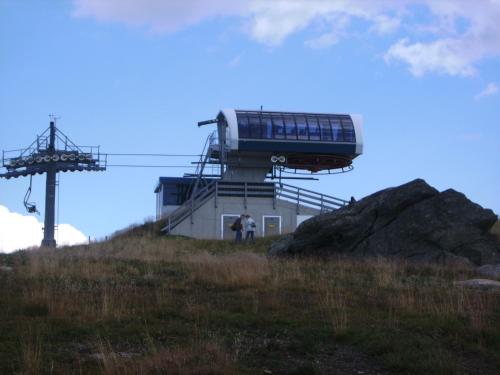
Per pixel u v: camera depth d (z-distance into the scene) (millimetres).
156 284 14531
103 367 7566
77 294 12305
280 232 45219
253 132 53469
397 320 10602
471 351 9039
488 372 8250
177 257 24953
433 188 24344
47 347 8508
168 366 7543
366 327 10039
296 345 8906
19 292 12891
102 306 10984
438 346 9047
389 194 24250
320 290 14070
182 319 10586
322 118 55219
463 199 24234
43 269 16625
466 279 17922
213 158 55844
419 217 23797
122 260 21281
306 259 23031
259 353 8648
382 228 24094
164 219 47719
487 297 13234
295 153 55000
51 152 50594
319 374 7820
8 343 8555
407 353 8508
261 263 18312
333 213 24734
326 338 9508
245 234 38281
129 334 9367
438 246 23328
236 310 11453
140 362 7633
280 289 14180
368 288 14664
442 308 11367
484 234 24266
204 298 12680
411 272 19656
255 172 56344
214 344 8438
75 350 8523
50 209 50719
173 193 55625
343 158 56375
